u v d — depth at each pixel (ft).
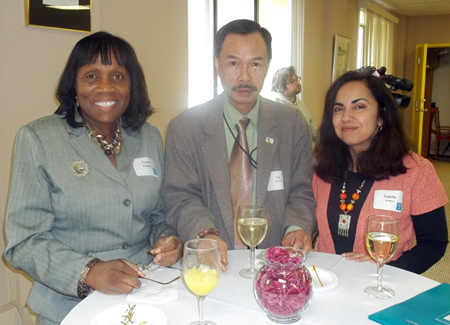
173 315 3.34
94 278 3.70
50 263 3.90
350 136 5.37
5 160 6.96
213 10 13.05
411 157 5.39
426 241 5.21
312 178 6.16
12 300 7.54
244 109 5.77
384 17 26.94
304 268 3.25
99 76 4.54
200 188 5.85
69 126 4.63
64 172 4.36
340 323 3.18
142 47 9.68
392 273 4.19
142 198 4.80
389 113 5.36
